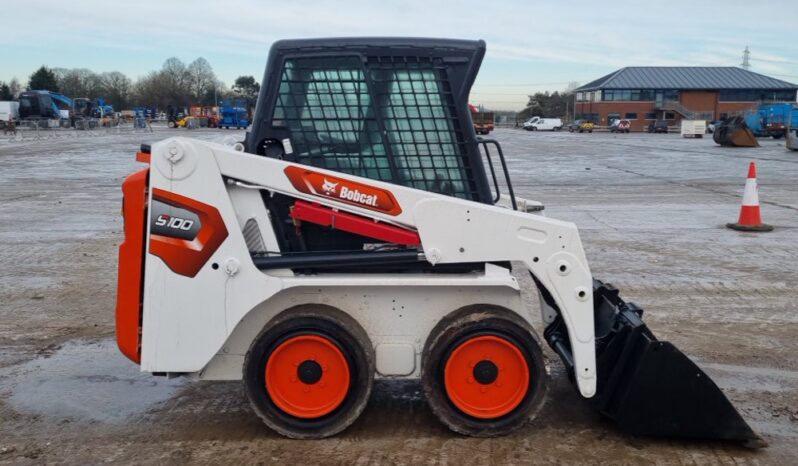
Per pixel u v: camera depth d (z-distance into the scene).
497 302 4.10
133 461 3.82
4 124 57.34
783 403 4.60
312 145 4.10
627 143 45.00
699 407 3.93
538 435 4.09
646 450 3.92
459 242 3.88
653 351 3.90
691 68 91.06
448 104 4.11
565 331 4.48
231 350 4.12
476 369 3.98
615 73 92.31
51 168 22.91
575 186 17.61
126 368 5.24
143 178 3.88
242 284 3.86
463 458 3.81
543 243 3.89
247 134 4.18
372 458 3.81
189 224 3.81
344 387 3.97
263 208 3.97
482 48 4.07
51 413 4.45
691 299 7.02
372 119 4.10
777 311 6.62
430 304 4.09
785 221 11.66
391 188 3.87
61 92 102.69
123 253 3.89
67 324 6.27
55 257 8.92
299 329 3.90
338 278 3.96
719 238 10.18
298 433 4.00
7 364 5.32
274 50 4.05
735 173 21.23
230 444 4.00
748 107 86.88
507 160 28.12
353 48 4.06
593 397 4.10
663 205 13.84
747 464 3.79
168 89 101.50
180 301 3.86
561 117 116.00
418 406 4.48
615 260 8.73
